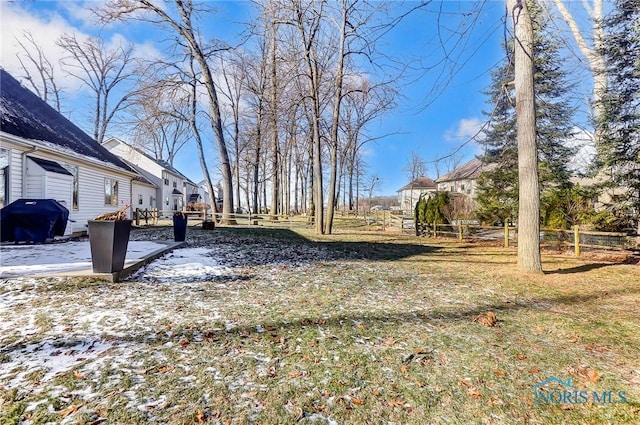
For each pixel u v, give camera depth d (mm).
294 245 10016
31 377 2289
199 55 15289
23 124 9656
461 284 5551
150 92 14867
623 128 9812
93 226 4785
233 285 5070
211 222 13906
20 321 3285
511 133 14742
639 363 2797
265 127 20891
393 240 12180
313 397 2188
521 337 3314
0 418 1852
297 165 32438
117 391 2162
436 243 11906
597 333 3443
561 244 10227
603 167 10484
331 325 3512
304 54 12734
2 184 8266
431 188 47875
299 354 2807
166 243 9133
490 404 2184
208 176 17359
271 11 11945
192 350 2799
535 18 6578
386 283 5551
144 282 4973
